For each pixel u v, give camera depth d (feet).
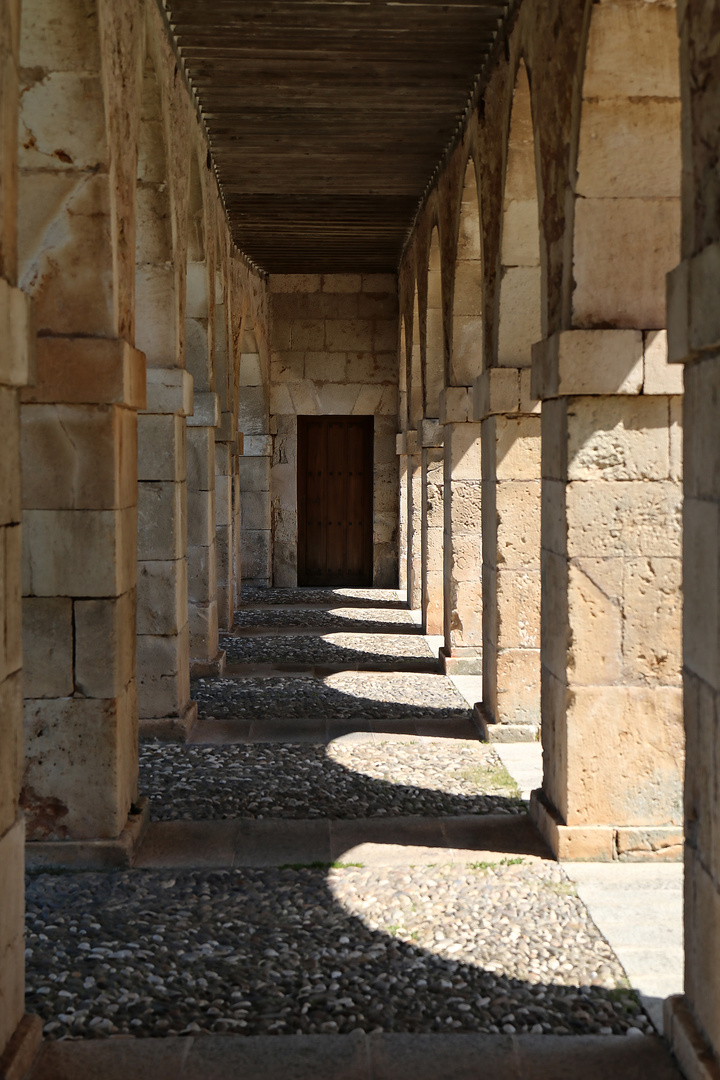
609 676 16.06
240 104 25.59
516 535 22.80
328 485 51.37
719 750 9.72
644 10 14.48
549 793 17.40
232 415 36.27
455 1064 10.83
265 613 42.37
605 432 15.88
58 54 14.38
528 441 22.61
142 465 22.47
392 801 19.01
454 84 24.07
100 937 13.56
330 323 49.93
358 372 50.16
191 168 26.27
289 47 21.99
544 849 16.61
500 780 20.29
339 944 13.38
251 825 17.71
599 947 13.28
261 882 15.34
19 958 10.80
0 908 10.07
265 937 13.57
